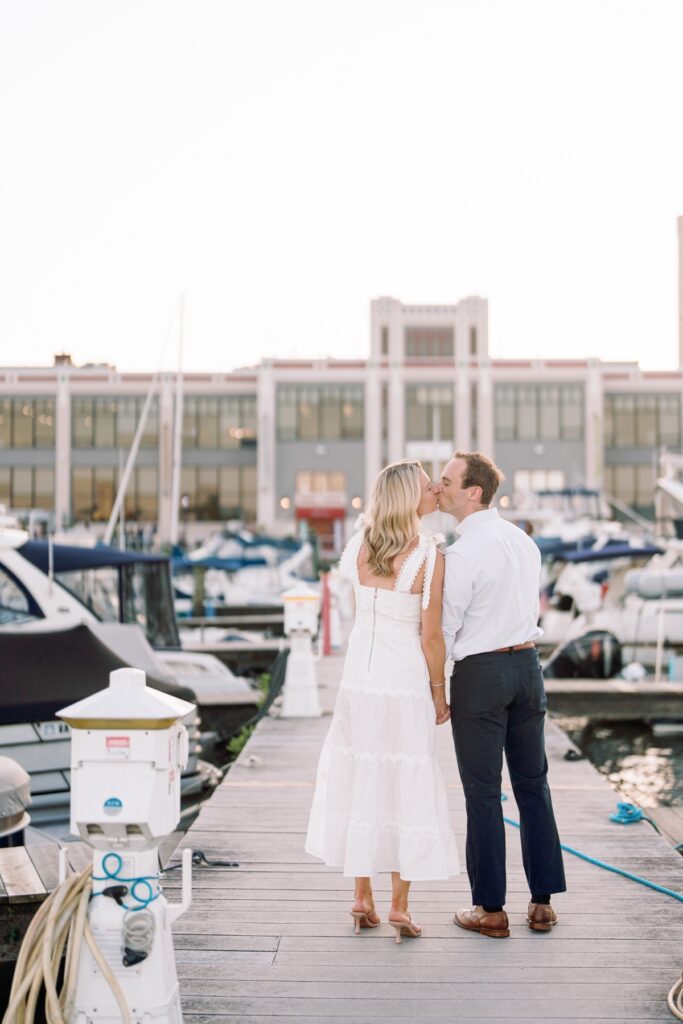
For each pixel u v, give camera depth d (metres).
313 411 60.16
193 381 61.25
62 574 11.95
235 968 3.84
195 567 25.47
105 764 2.75
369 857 3.88
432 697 4.03
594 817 6.25
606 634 16.69
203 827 6.06
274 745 9.02
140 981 2.77
